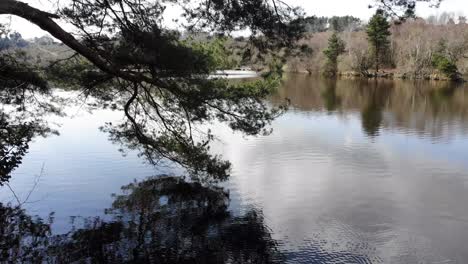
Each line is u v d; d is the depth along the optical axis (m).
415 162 16.70
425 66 66.44
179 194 12.30
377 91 46.12
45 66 10.27
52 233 9.72
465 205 12.03
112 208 11.34
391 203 12.17
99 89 10.59
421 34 70.56
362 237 9.91
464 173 15.22
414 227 10.50
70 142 19.23
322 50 74.50
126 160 16.12
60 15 8.17
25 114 13.16
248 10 8.58
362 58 70.44
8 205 11.44
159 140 11.88
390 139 21.08
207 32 9.26
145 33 8.36
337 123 25.86
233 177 14.43
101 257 8.63
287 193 12.90
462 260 8.88
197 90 9.45
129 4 8.73
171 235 9.75
